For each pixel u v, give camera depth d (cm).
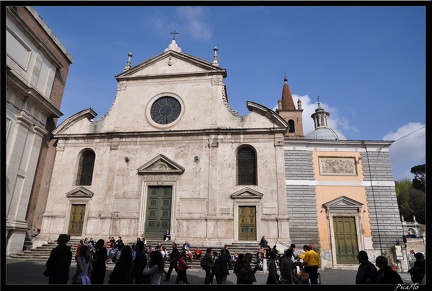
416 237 3912
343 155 2897
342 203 2728
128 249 870
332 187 2795
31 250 2109
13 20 1723
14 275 1378
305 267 1251
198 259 2098
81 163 2717
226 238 2319
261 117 2633
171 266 1463
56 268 834
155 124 2728
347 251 2606
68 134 2733
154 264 880
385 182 2791
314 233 2662
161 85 2862
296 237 2656
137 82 2912
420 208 4681
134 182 2558
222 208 2397
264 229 2312
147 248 2047
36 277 1353
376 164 2852
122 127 2761
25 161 1862
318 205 2747
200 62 2852
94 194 2544
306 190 2789
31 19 2030
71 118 2795
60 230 2470
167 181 2523
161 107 2802
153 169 2552
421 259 972
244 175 2528
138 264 935
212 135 2597
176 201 2458
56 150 2727
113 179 2569
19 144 1803
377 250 2597
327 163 2883
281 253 2150
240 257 1090
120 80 2944
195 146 2595
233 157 2531
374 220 2681
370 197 2755
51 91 2270
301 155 2905
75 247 2266
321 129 4469
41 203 2480
